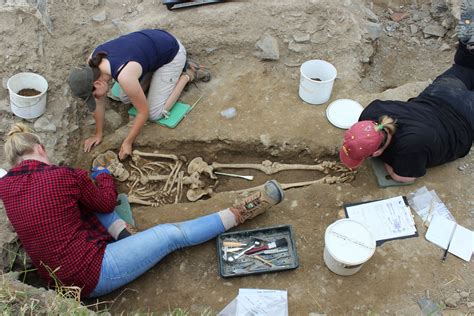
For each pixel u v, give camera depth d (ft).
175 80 13.79
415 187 12.24
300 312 10.60
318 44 15.10
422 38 16.66
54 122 13.51
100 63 12.12
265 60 15.03
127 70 12.01
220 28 15.12
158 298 11.07
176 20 15.16
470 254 11.18
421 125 11.25
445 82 12.35
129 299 11.14
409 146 11.11
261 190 11.61
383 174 12.41
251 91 14.49
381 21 17.02
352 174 12.78
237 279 11.12
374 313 10.50
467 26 12.46
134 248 10.77
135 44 12.51
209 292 11.03
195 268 11.37
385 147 11.37
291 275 11.10
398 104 11.89
